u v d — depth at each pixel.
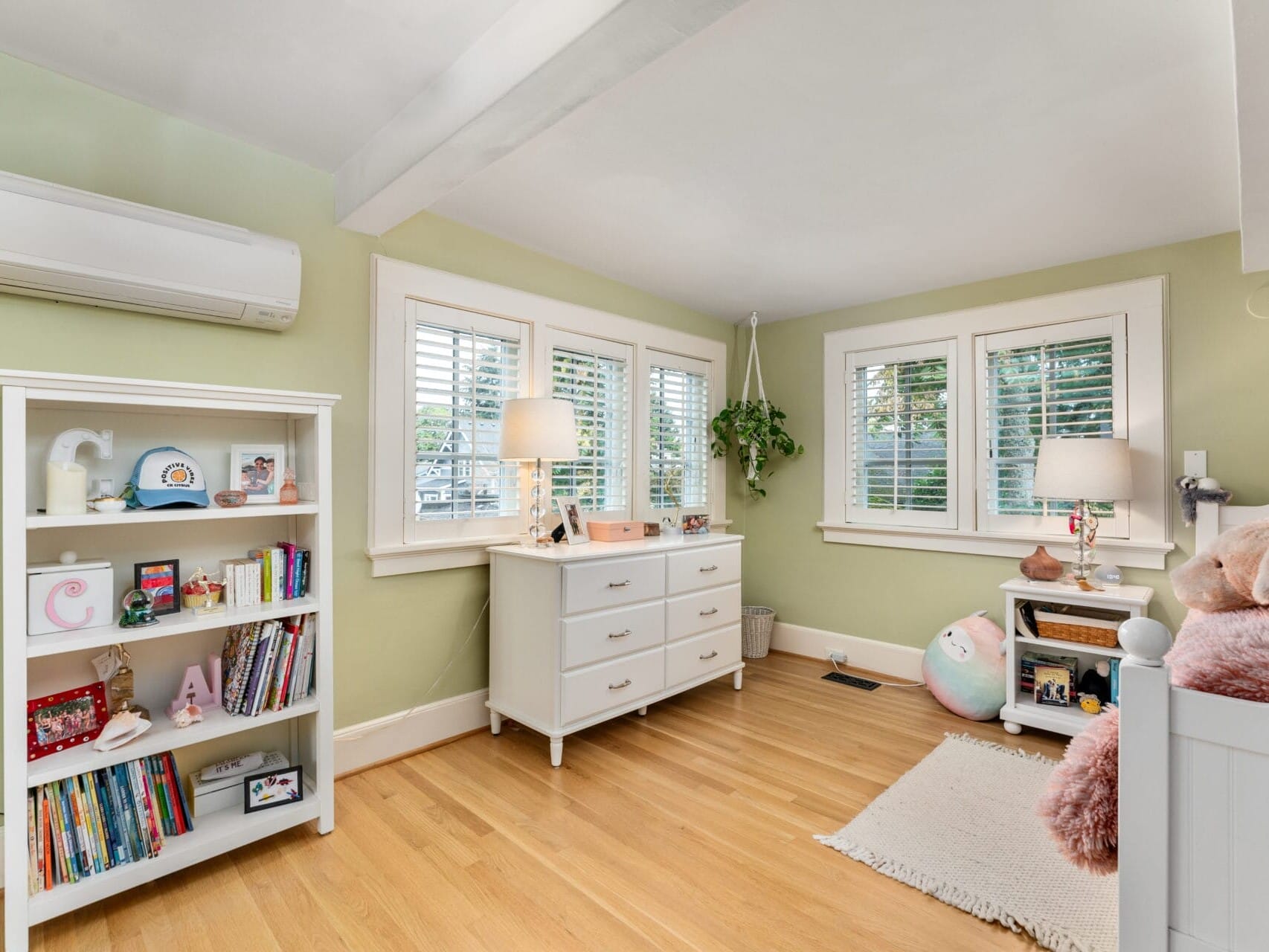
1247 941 0.80
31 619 1.52
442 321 2.61
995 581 3.22
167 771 1.72
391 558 2.44
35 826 1.49
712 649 3.12
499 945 1.47
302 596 1.98
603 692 2.55
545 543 2.72
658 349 3.63
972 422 3.31
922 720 2.87
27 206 1.55
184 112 1.91
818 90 1.70
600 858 1.80
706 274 3.24
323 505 1.94
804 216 2.52
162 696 1.92
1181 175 2.15
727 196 2.36
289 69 1.71
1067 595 2.63
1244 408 2.59
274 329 2.12
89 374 1.78
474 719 2.72
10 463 1.42
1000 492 3.23
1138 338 2.82
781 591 4.05
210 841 1.71
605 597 2.56
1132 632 0.88
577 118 1.83
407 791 2.19
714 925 1.54
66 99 1.75
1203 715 0.82
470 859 1.80
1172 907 0.85
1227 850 0.81
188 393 1.65
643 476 3.54
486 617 2.79
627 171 2.17
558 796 2.16
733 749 2.55
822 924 1.54
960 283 3.32
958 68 1.60
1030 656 2.91
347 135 2.04
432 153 1.78
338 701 2.31
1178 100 1.72
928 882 1.69
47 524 1.48
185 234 1.79
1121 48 1.52
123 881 1.56
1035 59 1.56
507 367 2.86
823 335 3.89
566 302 3.07
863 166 2.11
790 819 2.01
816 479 3.91
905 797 2.15
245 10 1.47
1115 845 0.94
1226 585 1.02
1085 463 2.62
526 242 2.85
